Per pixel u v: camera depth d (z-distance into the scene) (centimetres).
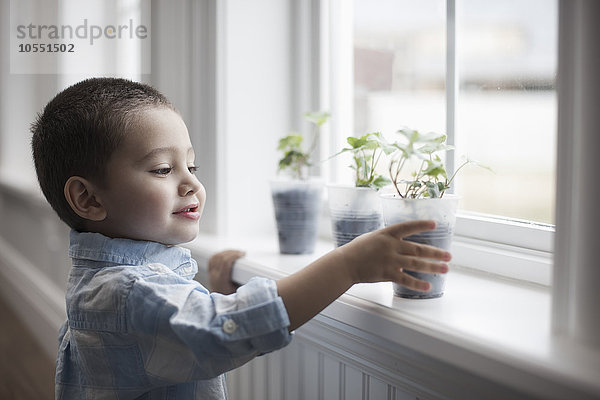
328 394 113
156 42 171
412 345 80
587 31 67
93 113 90
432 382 89
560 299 73
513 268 105
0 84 382
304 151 155
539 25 106
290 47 157
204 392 97
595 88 67
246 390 143
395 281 84
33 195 282
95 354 88
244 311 78
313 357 117
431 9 126
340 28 150
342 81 150
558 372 62
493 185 116
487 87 116
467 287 100
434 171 86
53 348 268
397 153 134
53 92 240
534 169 108
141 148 89
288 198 129
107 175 90
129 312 83
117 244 91
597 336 68
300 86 155
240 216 155
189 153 97
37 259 308
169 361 83
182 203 94
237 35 150
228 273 128
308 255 131
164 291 82
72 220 96
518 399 72
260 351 80
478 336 73
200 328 76
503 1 112
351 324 92
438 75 126
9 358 270
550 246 100
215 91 151
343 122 150
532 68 108
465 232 116
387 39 138
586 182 69
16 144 344
